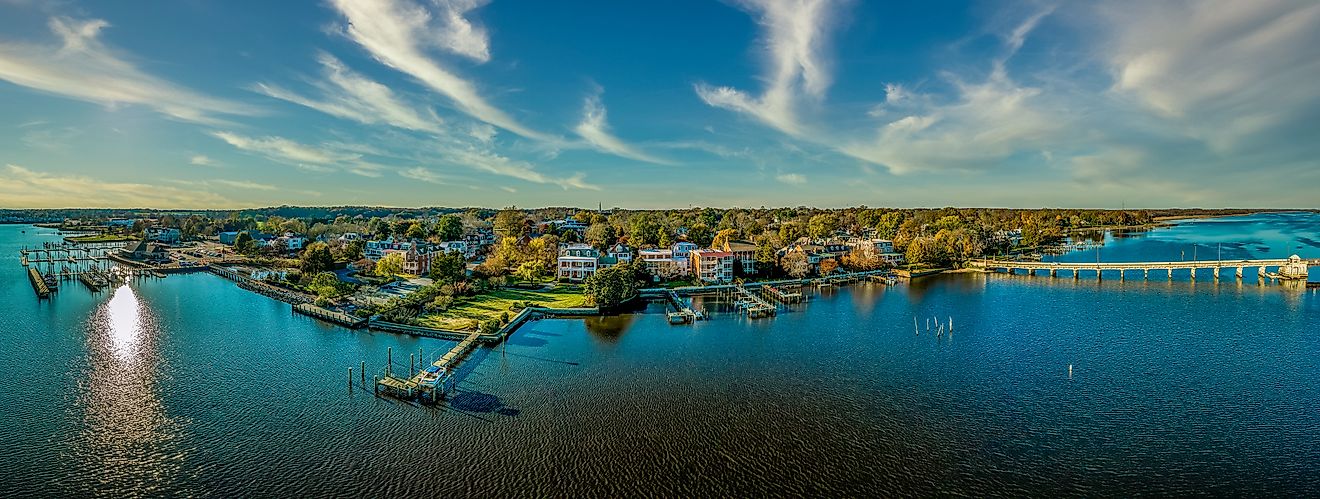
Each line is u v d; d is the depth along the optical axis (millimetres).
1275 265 158750
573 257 157000
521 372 78000
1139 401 67250
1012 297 137125
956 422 62406
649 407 66500
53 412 64188
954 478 51906
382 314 105625
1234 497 48656
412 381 70312
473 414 64375
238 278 159875
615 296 121250
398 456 55375
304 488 50438
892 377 76250
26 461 54062
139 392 69875
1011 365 80812
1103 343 92125
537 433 60000
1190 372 77000
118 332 98562
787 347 90938
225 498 48844
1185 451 55844
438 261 136375
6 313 114938
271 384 72750
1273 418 62250
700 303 130375
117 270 179750
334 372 77250
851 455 55781
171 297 133750
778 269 171125
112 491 49625
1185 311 117188
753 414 64625
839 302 131875
